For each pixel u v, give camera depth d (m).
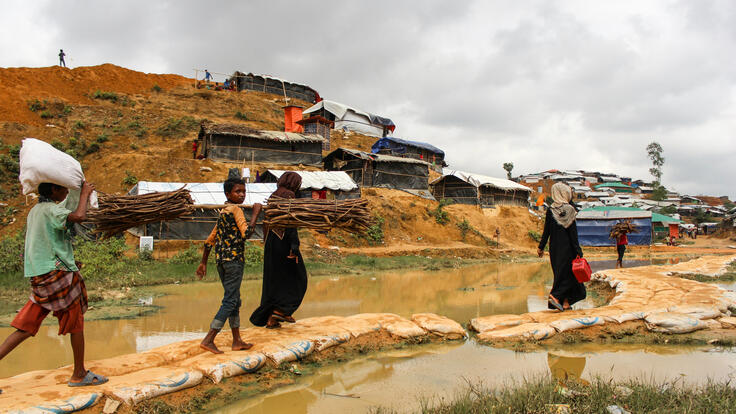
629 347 5.46
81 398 3.26
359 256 21.19
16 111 35.78
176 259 15.41
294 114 40.47
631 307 6.68
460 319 7.36
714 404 3.21
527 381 4.05
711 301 6.87
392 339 5.62
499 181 42.12
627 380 4.13
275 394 3.94
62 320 3.43
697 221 74.88
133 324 6.88
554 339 5.69
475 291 11.03
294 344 4.79
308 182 26.30
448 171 43.47
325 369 4.63
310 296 10.16
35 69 44.56
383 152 41.25
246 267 14.74
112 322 7.02
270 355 4.53
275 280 5.27
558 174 103.00
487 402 3.42
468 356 5.10
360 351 5.21
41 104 37.47
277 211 4.90
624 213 35.69
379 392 3.99
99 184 26.03
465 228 31.58
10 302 8.68
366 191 31.58
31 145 3.38
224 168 29.84
